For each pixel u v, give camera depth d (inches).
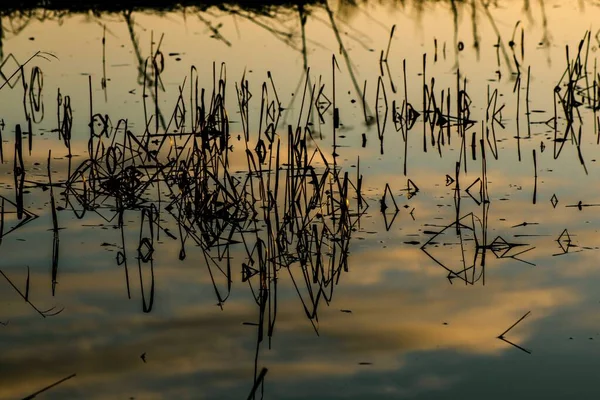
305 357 365.4
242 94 708.7
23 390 339.0
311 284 436.8
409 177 593.3
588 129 689.0
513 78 830.5
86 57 894.4
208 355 366.9
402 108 697.0
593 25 1013.2
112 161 620.1
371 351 369.7
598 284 430.9
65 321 396.5
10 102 759.7
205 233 506.6
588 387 341.1
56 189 573.9
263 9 1072.2
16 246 482.6
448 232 500.1
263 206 531.8
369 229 506.6
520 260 460.8
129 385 343.0
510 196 554.9
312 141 666.2
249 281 441.7
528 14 1071.6
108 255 472.4
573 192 560.4
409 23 1041.5
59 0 1087.0
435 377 350.0
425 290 427.5
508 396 335.6
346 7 1094.4
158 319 399.2
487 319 397.1
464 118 649.6
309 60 888.9
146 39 962.1
